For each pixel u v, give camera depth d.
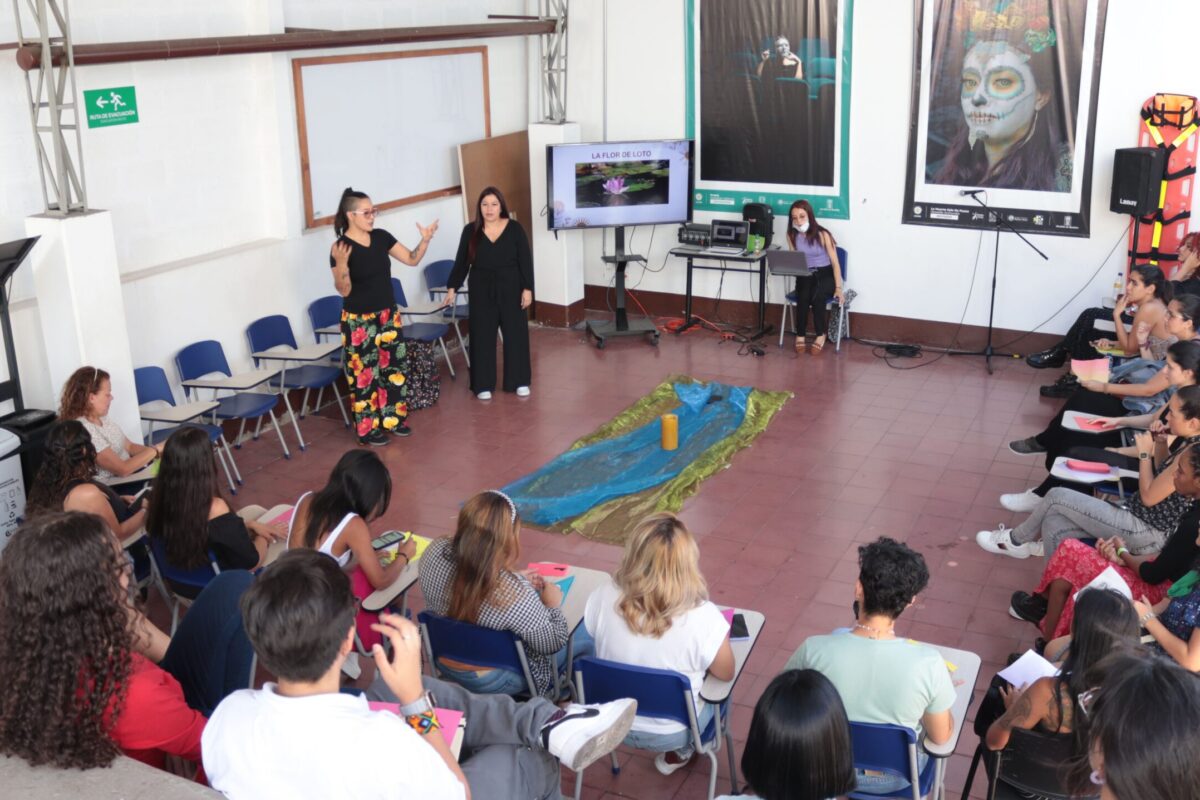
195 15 6.93
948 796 3.92
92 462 4.53
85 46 5.88
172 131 6.95
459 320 9.69
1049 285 8.69
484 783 2.80
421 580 3.83
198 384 6.85
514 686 3.76
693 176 9.63
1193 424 4.56
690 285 9.77
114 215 6.66
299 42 7.24
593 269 10.51
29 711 2.19
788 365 8.92
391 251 7.45
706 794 3.96
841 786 2.41
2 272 5.53
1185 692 1.64
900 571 3.12
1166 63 7.89
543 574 4.22
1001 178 8.64
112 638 2.27
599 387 8.52
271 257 7.67
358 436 7.46
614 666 3.40
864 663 3.09
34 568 2.21
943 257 9.01
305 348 7.48
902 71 8.74
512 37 9.77
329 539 3.98
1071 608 4.38
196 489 4.17
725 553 5.83
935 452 7.09
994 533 5.75
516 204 9.86
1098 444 6.03
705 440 7.37
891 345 9.30
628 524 6.20
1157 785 1.60
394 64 8.52
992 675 4.69
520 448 7.35
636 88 9.87
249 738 2.03
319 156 7.98
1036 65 8.28
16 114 5.96
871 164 9.09
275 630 1.98
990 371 8.61
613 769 4.09
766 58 9.23
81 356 5.95
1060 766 2.70
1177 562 4.10
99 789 2.15
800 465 6.94
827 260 9.04
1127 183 7.84
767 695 2.44
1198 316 5.95
